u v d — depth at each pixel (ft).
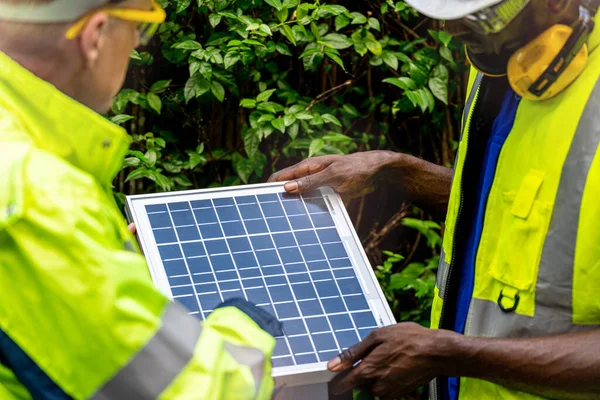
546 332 6.12
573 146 5.84
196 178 10.67
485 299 6.54
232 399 4.53
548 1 5.71
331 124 10.37
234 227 7.02
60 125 4.71
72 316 4.26
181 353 4.41
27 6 4.58
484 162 6.88
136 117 10.32
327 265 6.83
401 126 11.18
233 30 9.43
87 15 4.63
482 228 6.63
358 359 6.14
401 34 10.77
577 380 5.78
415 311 10.82
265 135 9.29
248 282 6.54
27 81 4.62
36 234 4.24
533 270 6.11
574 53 5.80
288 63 10.54
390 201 11.39
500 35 5.81
